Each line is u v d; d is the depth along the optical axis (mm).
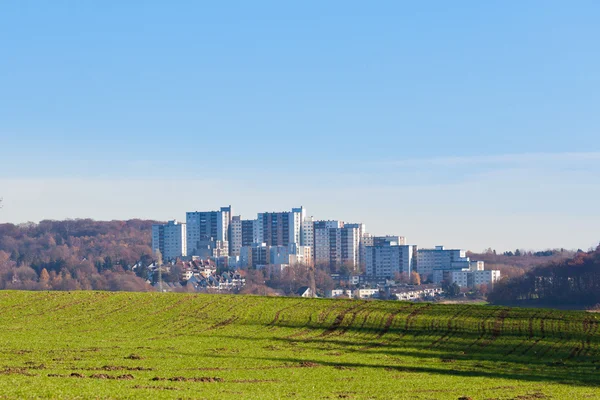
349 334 88688
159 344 78562
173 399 42094
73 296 114688
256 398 45188
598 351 78938
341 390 53062
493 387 57594
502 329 90312
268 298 114438
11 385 42781
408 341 84438
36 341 77875
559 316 98312
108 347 74625
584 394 55688
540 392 55688
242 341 82875
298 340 84438
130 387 46969
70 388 43281
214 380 55000
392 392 53188
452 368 68062
